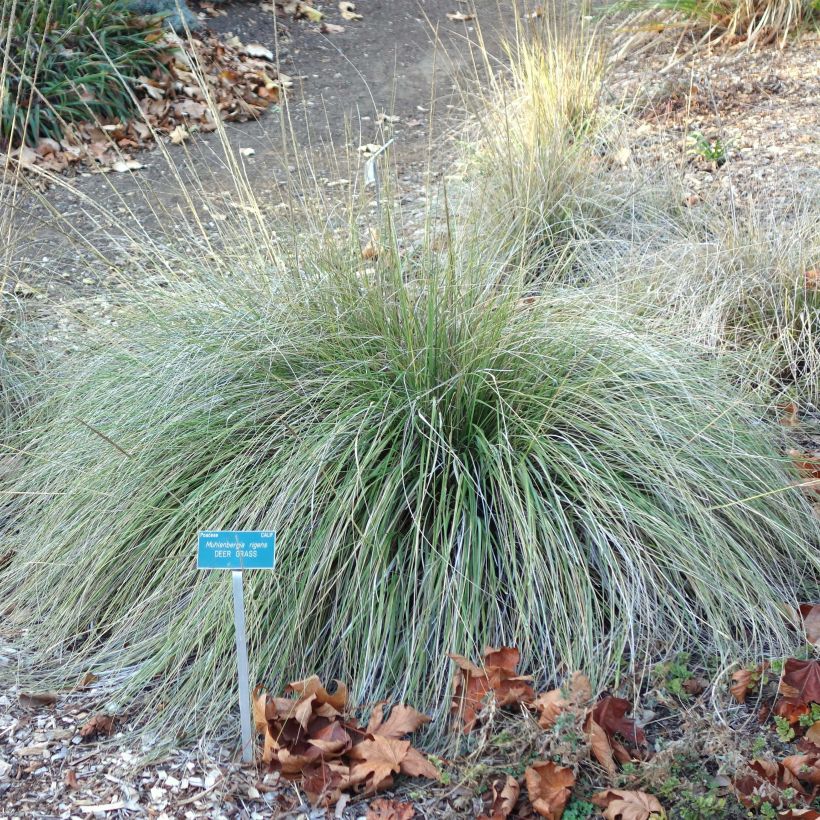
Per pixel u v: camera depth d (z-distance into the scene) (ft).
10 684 6.95
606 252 10.50
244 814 6.13
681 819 5.98
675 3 16.16
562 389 7.37
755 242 9.70
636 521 7.04
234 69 16.96
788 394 8.82
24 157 13.89
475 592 6.75
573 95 12.46
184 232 12.07
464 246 8.87
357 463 6.80
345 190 12.26
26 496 8.11
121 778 6.33
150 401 7.70
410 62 18.39
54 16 15.23
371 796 6.23
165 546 7.27
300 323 7.76
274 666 6.75
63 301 9.70
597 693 6.52
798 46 15.72
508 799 6.02
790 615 7.06
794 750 6.31
